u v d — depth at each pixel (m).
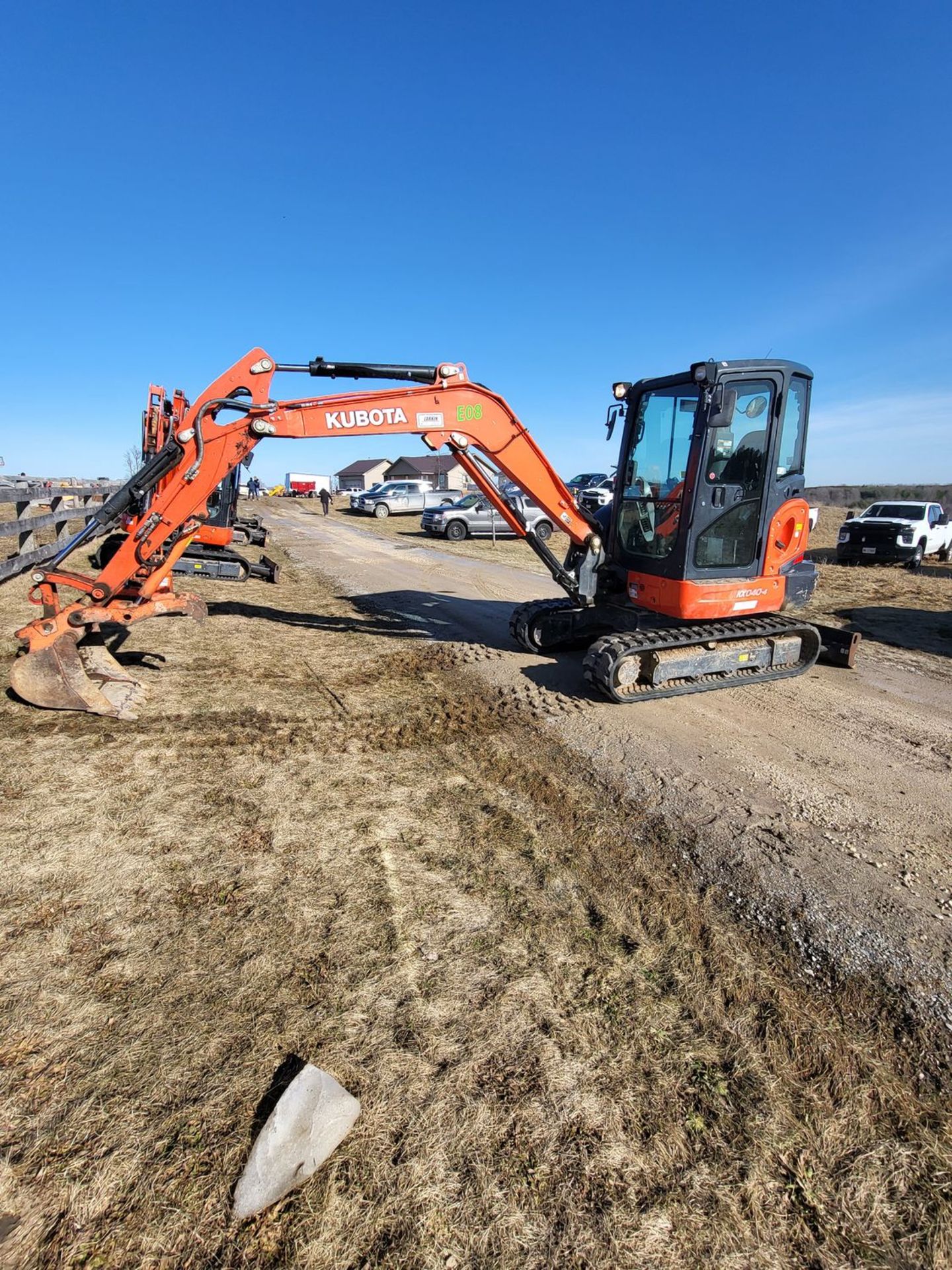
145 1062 2.33
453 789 4.39
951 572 15.84
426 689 6.35
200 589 11.02
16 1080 2.24
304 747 4.95
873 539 16.80
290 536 20.72
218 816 3.93
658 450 6.30
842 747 5.22
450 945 2.95
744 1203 1.99
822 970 2.90
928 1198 2.03
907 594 12.30
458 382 6.09
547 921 3.14
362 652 7.55
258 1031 2.47
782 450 6.25
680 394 6.05
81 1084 2.24
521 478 6.48
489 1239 1.86
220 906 3.14
